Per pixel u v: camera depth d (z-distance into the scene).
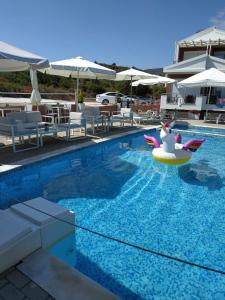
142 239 3.68
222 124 14.79
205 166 7.19
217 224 4.15
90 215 4.31
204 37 24.25
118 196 5.08
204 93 19.89
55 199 4.85
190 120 16.70
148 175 6.34
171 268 3.11
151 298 2.67
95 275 2.96
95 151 8.28
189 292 2.76
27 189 5.25
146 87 40.25
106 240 3.63
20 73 34.31
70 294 2.00
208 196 5.20
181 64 20.50
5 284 2.07
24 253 2.35
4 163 5.81
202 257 3.33
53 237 2.67
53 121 9.28
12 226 2.41
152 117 15.67
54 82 37.25
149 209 4.59
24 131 6.99
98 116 10.44
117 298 1.99
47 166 6.46
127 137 10.31
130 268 3.09
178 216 4.37
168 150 6.48
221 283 2.90
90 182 5.77
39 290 2.02
